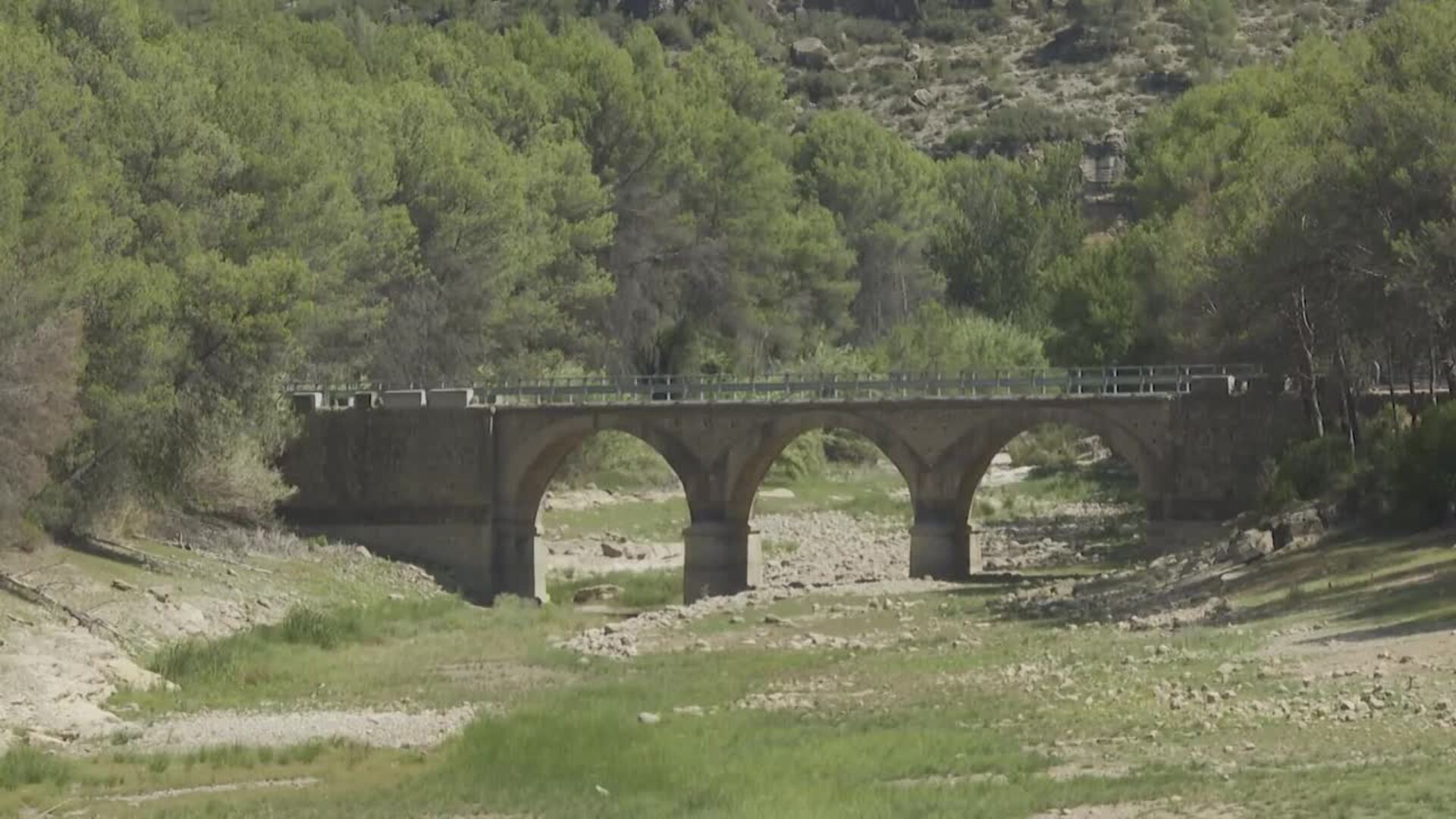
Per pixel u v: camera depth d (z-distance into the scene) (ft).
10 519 513.45
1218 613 456.04
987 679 402.72
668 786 312.71
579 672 475.31
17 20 597.93
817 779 306.35
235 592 580.30
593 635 563.07
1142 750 307.58
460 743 359.46
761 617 584.81
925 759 314.14
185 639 510.58
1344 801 253.85
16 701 396.98
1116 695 360.07
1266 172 598.34
